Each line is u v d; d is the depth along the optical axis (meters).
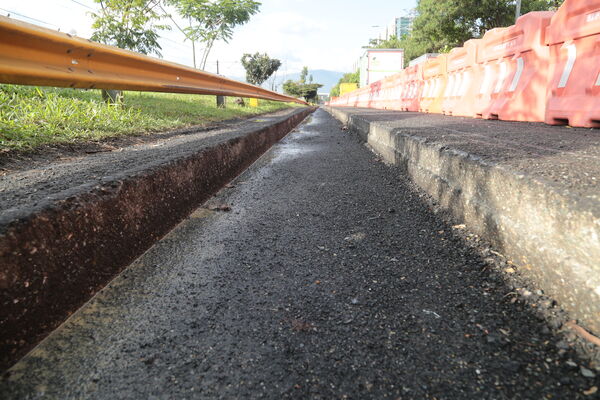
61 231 1.34
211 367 1.09
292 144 6.83
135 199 1.92
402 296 1.51
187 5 17.27
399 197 3.04
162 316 1.37
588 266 1.22
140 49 9.30
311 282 1.64
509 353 1.14
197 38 18.14
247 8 18.06
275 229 2.34
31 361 1.11
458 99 8.28
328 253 1.96
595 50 4.06
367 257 1.91
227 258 1.90
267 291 1.56
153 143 3.76
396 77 16.66
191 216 2.58
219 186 3.37
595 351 1.12
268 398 0.97
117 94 5.71
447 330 1.27
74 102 4.77
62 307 1.31
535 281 1.51
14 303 1.11
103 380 1.04
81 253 1.45
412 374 1.05
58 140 3.20
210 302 1.47
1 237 1.09
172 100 9.23
